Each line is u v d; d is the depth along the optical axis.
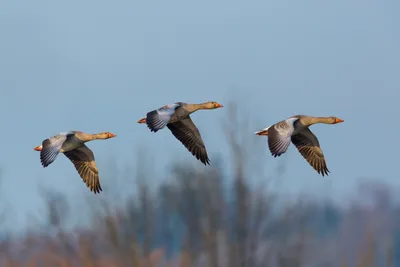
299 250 52.59
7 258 54.03
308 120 35.31
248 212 52.19
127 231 53.47
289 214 52.84
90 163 35.44
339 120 35.47
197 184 53.75
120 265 52.56
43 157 33.66
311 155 35.81
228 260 52.38
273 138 34.06
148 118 34.81
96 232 53.59
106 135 35.25
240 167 51.97
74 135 34.94
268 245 52.66
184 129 36.41
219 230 52.94
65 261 52.59
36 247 54.34
